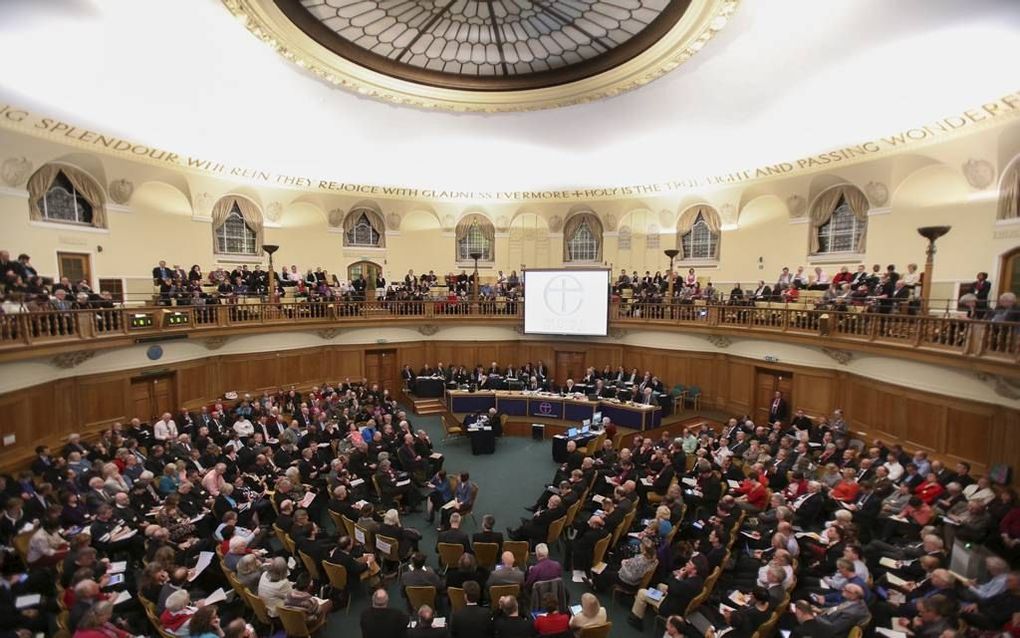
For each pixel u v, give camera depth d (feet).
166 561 23.50
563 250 81.61
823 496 33.40
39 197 47.24
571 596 27.91
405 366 70.44
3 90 37.17
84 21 32.01
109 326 43.11
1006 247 41.75
